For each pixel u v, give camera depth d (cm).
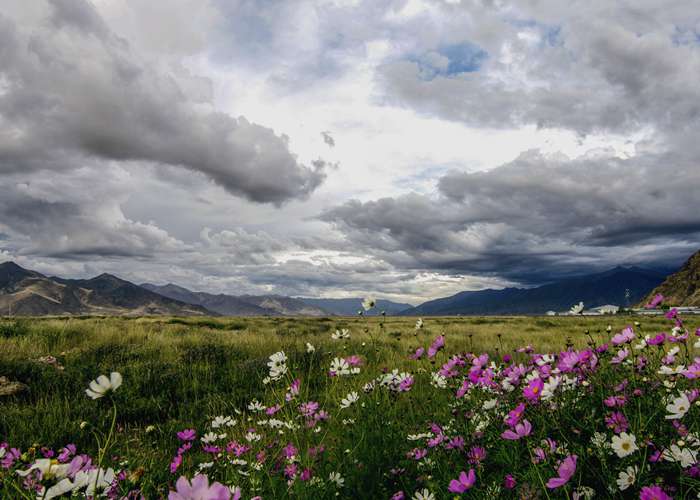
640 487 180
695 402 216
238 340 1320
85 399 616
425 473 256
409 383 335
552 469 203
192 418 542
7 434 467
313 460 261
